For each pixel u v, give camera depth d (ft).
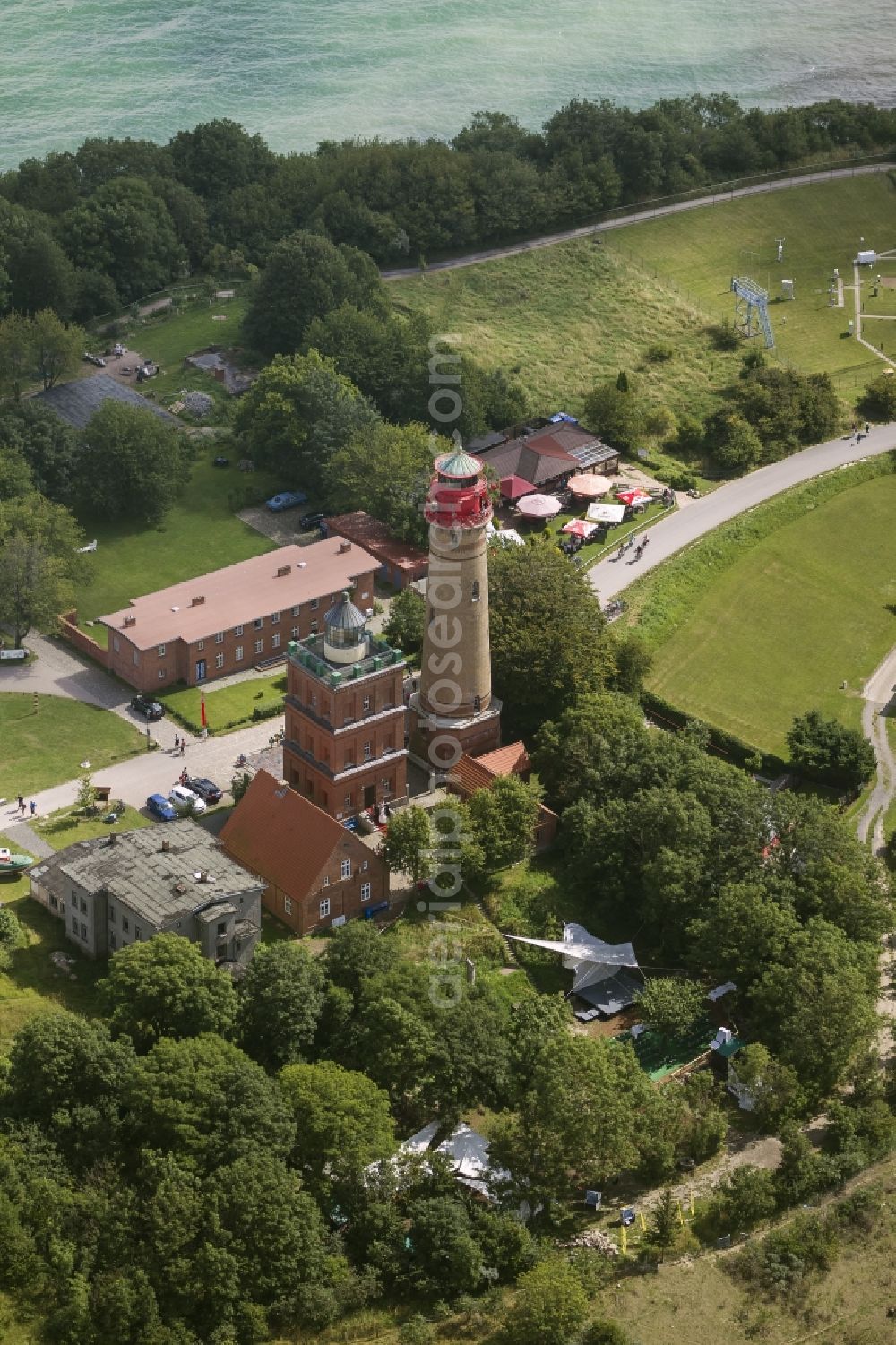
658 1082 538.06
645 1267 476.95
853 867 593.42
